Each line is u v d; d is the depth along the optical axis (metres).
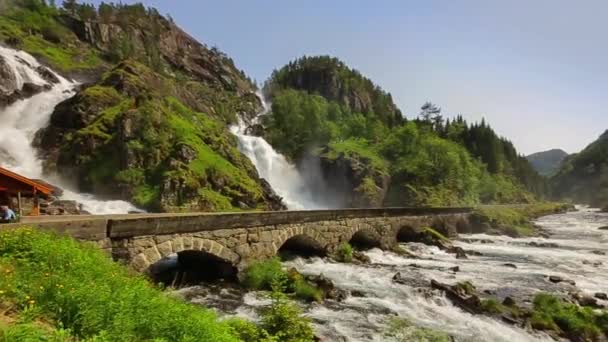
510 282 25.14
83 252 11.66
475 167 120.75
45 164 55.28
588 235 54.72
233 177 58.31
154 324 7.59
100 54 123.62
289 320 11.38
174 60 153.88
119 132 54.25
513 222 62.12
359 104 194.62
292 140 114.50
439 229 50.12
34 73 81.19
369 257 31.47
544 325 17.27
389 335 15.22
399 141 113.12
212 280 20.53
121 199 49.03
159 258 16.41
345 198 95.19
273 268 20.48
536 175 195.00
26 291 7.58
